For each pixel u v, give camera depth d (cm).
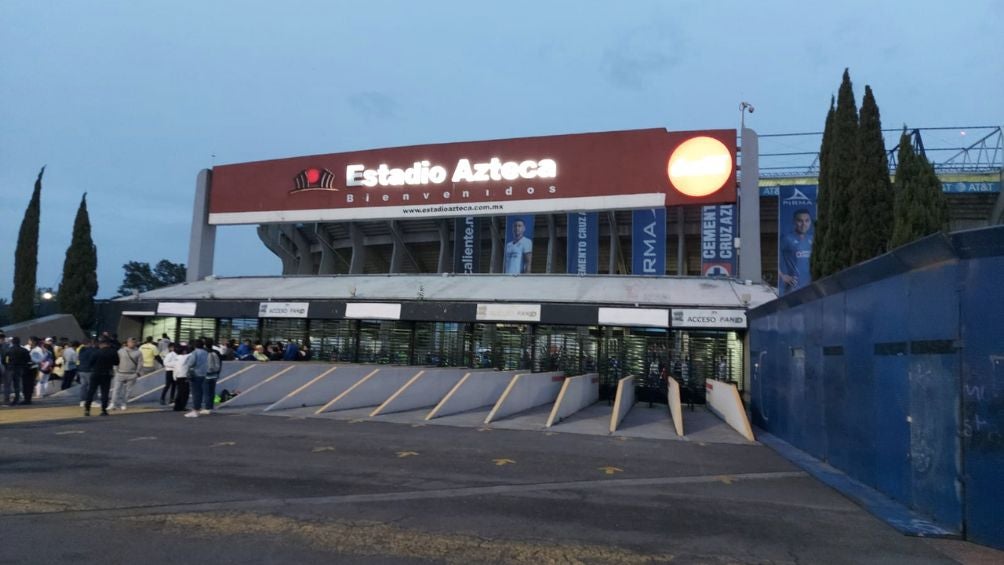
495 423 1523
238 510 698
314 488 813
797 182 3050
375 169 3025
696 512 739
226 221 3259
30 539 586
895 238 1450
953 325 685
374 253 3806
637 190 2622
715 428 1538
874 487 866
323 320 2641
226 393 1778
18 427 1320
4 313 3928
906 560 585
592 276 2661
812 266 1934
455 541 605
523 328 2392
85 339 2891
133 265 6397
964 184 2777
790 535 656
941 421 703
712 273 2641
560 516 704
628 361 2241
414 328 2533
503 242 3269
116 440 1170
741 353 2164
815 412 1133
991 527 629
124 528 625
